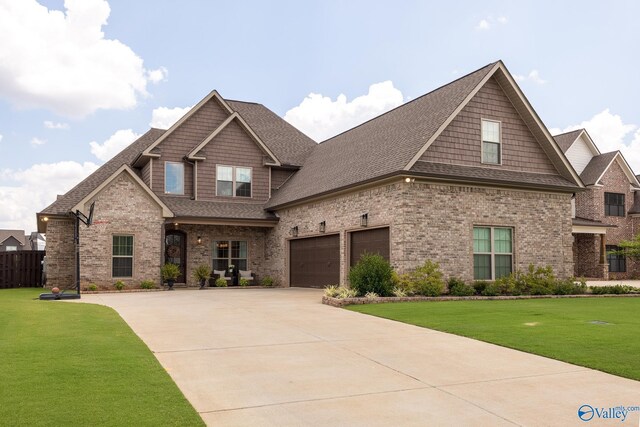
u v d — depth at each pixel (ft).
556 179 64.54
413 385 20.30
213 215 75.15
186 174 80.33
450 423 16.22
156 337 29.81
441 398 18.70
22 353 24.16
